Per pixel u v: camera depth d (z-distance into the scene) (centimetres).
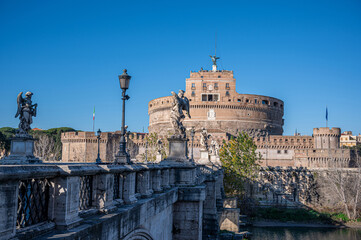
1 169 635
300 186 9369
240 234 4944
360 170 8488
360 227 7306
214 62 15975
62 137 13650
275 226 7362
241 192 8044
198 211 2030
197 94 15150
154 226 1537
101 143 13212
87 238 848
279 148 13062
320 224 7594
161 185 1848
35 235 749
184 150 2198
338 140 13088
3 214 645
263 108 15462
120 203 1201
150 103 16300
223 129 14662
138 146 13250
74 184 870
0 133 10219
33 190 779
